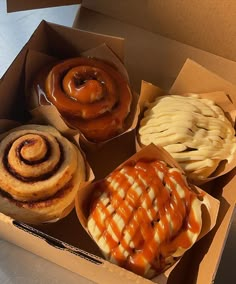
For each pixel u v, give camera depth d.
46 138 0.24
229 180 0.25
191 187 0.24
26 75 0.26
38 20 0.30
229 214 0.23
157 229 0.21
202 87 0.27
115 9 0.29
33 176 0.23
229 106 0.27
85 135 0.25
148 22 0.29
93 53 0.28
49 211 0.23
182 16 0.28
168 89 0.29
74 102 0.25
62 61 0.27
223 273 0.26
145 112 0.27
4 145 0.24
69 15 0.30
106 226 0.22
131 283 0.20
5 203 0.22
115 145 0.27
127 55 0.29
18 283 0.22
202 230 0.22
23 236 0.21
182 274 0.23
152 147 0.23
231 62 0.29
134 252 0.21
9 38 0.29
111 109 0.26
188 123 0.25
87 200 0.23
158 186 0.22
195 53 0.29
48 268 0.23
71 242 0.24
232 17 0.26
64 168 0.23
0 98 0.25
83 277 0.23
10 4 0.26
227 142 0.26
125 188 0.22
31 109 0.26
